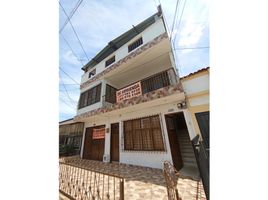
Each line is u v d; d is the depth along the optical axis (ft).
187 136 24.45
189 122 18.69
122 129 26.71
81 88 39.78
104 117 30.66
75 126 42.83
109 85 33.76
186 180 14.88
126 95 24.68
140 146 23.39
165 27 25.49
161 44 21.97
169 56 24.12
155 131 22.03
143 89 25.61
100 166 24.31
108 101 32.14
